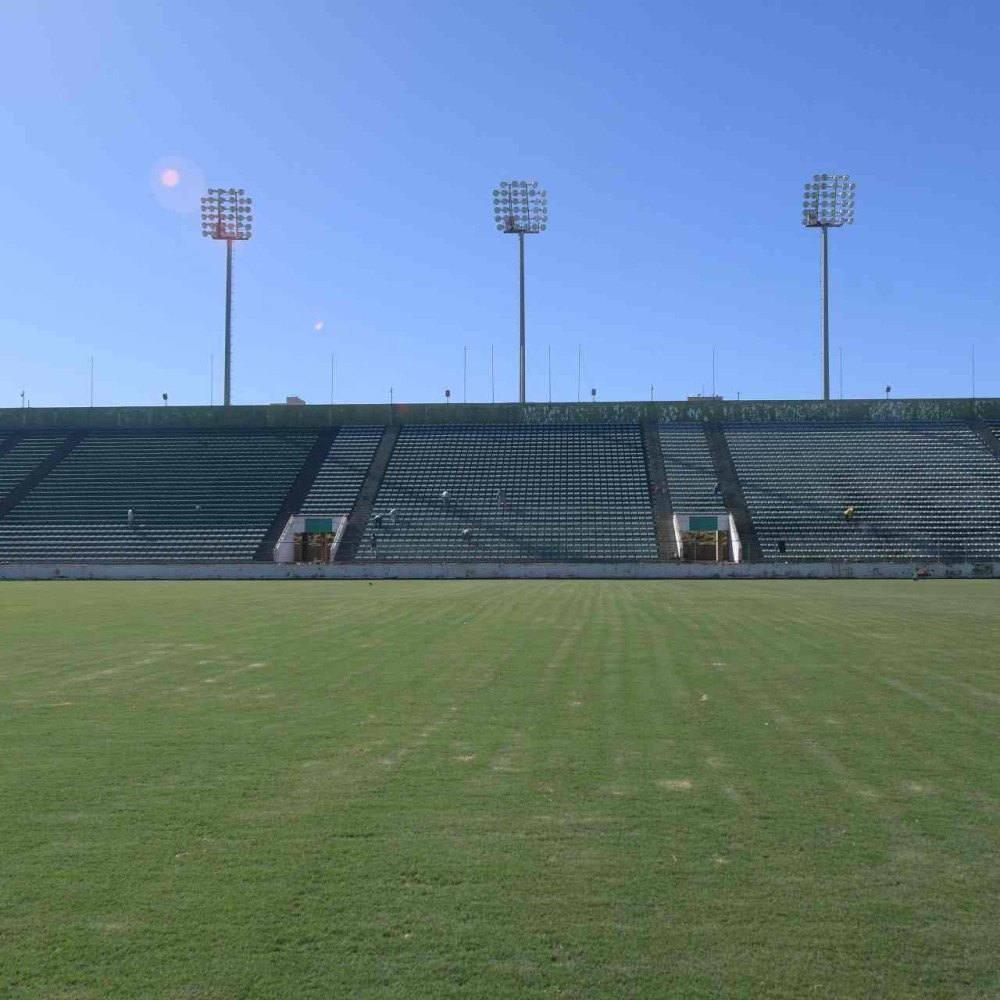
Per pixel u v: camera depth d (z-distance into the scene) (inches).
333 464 2413.9
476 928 233.8
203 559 2070.6
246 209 2704.2
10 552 2102.6
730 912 241.9
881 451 2354.8
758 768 370.6
